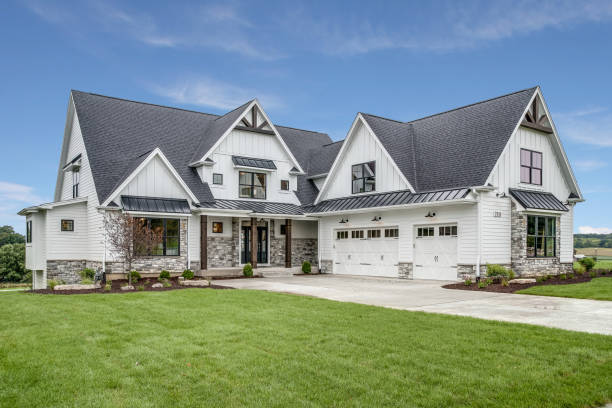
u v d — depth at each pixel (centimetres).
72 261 2305
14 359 772
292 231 2858
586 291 1553
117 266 2111
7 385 654
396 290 1733
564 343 833
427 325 998
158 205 2230
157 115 2811
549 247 2220
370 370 695
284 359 754
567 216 2419
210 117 3036
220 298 1452
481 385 634
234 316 1123
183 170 2581
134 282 1978
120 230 1883
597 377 667
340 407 569
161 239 2191
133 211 2116
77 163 2500
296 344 844
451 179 2120
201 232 2373
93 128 2484
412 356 761
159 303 1345
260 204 2695
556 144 2336
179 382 657
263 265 2719
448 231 2094
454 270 2055
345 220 2611
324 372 688
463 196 1931
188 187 2359
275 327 986
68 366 732
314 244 2944
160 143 2652
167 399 598
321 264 2764
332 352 791
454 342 848
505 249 2062
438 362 731
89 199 2327
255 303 1342
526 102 2138
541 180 2283
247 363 734
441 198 2022
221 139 2581
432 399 586
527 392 609
